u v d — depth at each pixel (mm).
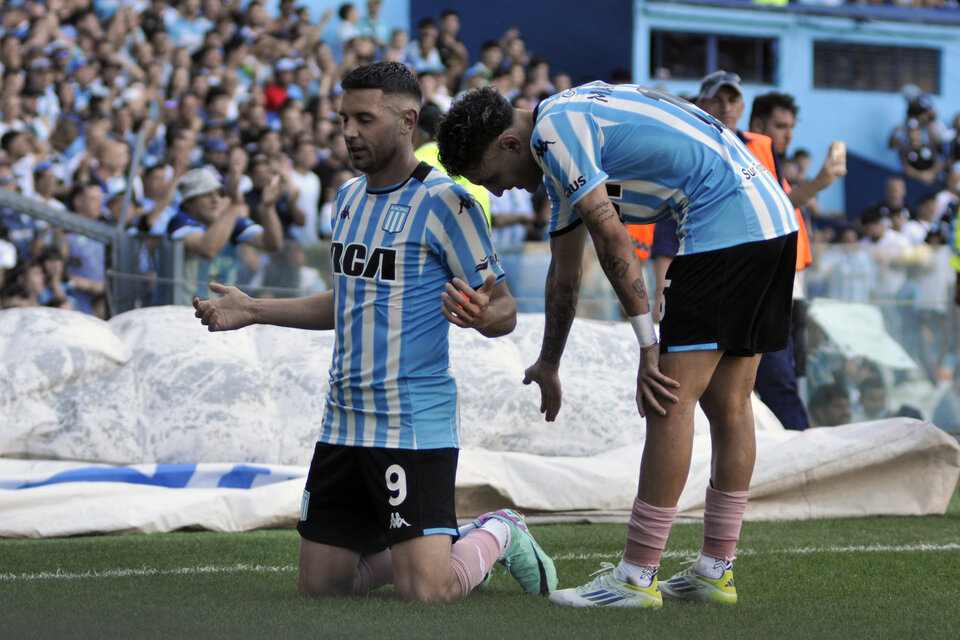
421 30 24234
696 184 5395
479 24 26406
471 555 5617
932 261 14664
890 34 27906
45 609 5082
